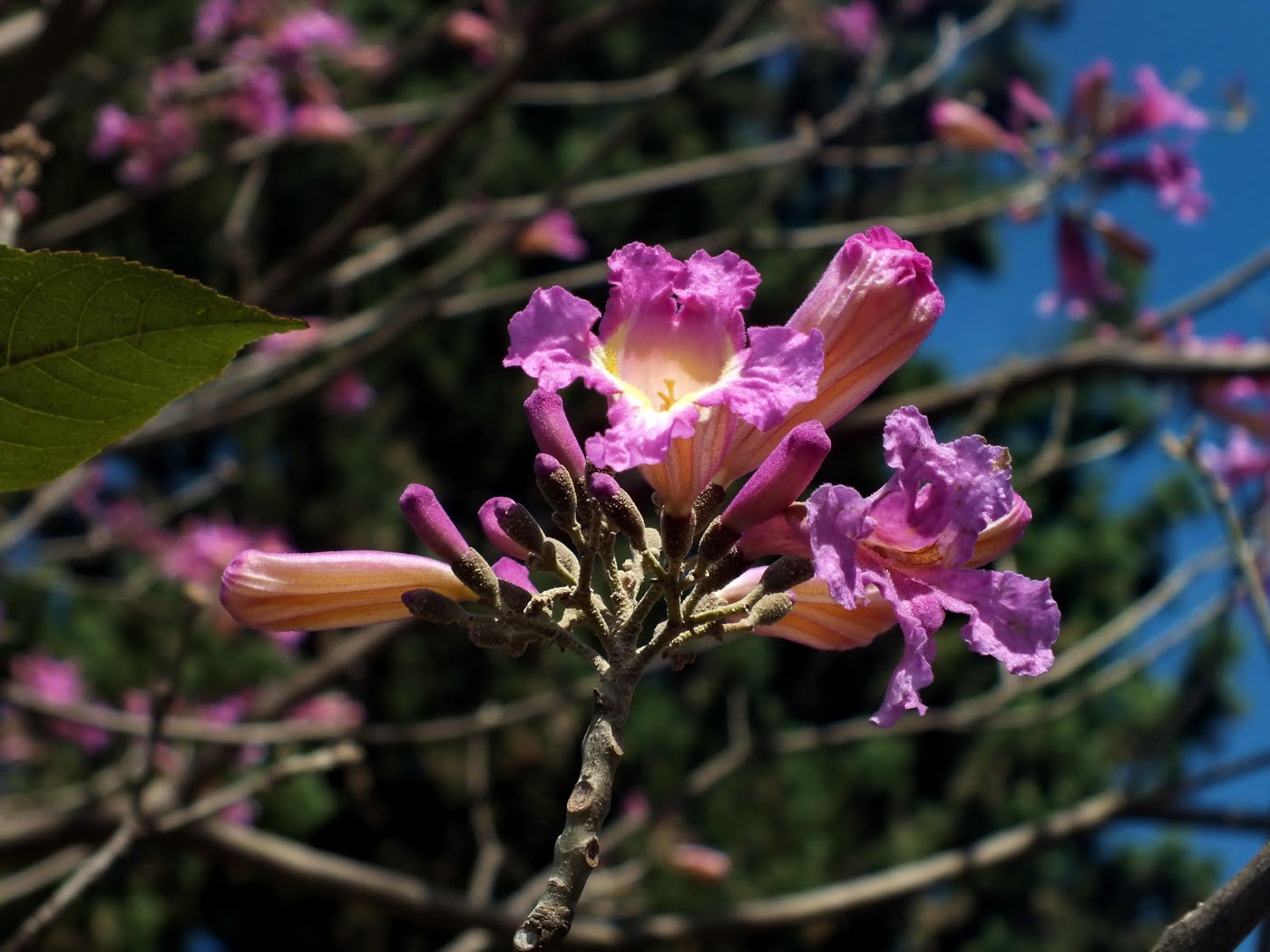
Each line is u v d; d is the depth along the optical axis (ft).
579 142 43.91
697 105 47.47
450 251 40.83
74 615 35.29
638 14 21.03
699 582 5.58
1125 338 20.16
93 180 38.93
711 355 5.80
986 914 44.32
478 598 5.81
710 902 37.37
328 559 6.28
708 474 5.73
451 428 43.65
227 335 4.35
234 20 26.27
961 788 41.63
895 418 5.36
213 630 29.27
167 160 27.32
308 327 4.37
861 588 4.89
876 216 27.55
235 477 25.43
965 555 5.32
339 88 38.99
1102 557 43.29
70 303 4.25
